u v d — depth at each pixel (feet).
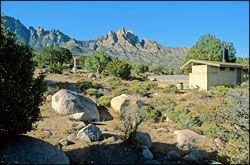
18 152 28.37
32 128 32.55
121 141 37.42
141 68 223.51
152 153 36.52
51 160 28.68
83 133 37.50
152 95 82.17
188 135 42.73
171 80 152.97
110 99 64.75
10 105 28.40
